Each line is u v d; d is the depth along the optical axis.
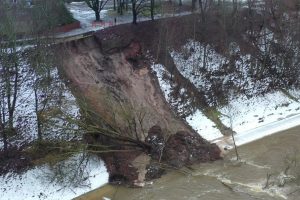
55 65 58.19
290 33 71.38
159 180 49.09
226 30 69.88
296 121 60.78
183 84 63.25
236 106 63.09
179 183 48.38
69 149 48.62
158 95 60.78
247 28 72.62
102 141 51.78
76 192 47.50
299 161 51.25
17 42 55.06
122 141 51.69
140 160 51.56
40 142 50.62
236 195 45.62
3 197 46.56
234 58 68.50
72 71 59.53
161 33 65.38
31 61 56.25
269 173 49.16
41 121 51.16
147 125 55.53
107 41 64.00
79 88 57.50
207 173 49.91
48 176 48.31
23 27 55.72
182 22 69.06
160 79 62.78
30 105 54.44
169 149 52.66
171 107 60.16
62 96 55.53
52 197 46.81
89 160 50.34
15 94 50.41
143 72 62.75
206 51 67.19
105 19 73.88
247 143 55.88
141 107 57.31
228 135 57.75
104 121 51.75
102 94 57.25
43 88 55.25
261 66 68.56
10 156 49.81
